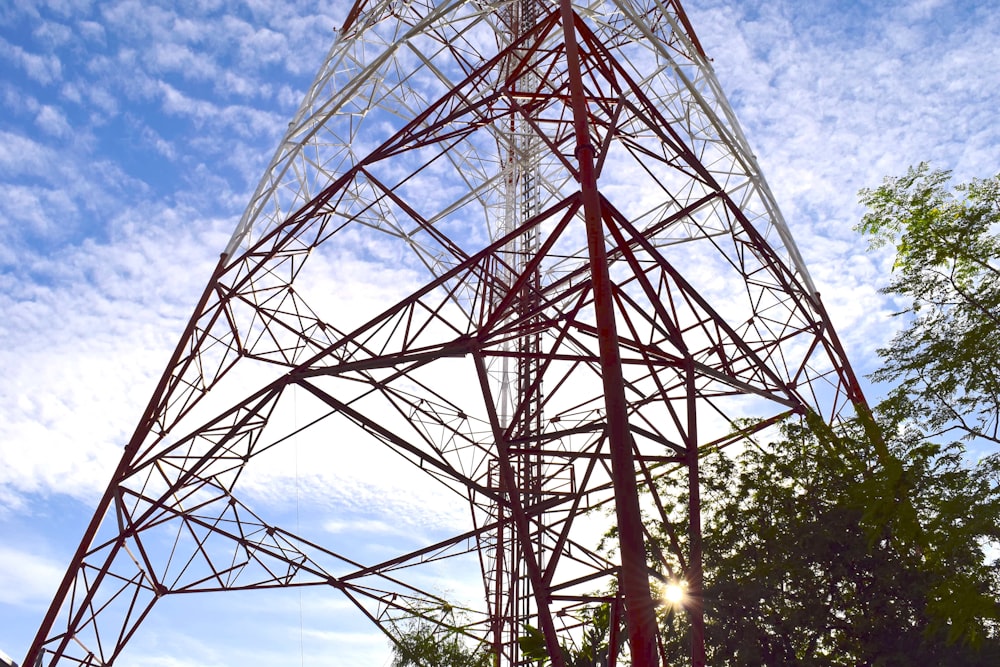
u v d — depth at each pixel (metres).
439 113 21.83
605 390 13.64
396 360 19.41
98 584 20.33
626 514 12.74
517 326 21.41
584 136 16.02
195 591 21.98
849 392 23.84
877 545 17.83
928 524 16.19
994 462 15.65
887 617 16.72
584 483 19.23
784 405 23.45
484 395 18.64
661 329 20.62
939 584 15.73
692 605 18.33
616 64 21.38
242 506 23.56
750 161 25.38
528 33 21.08
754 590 17.75
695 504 19.53
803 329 25.14
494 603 28.09
